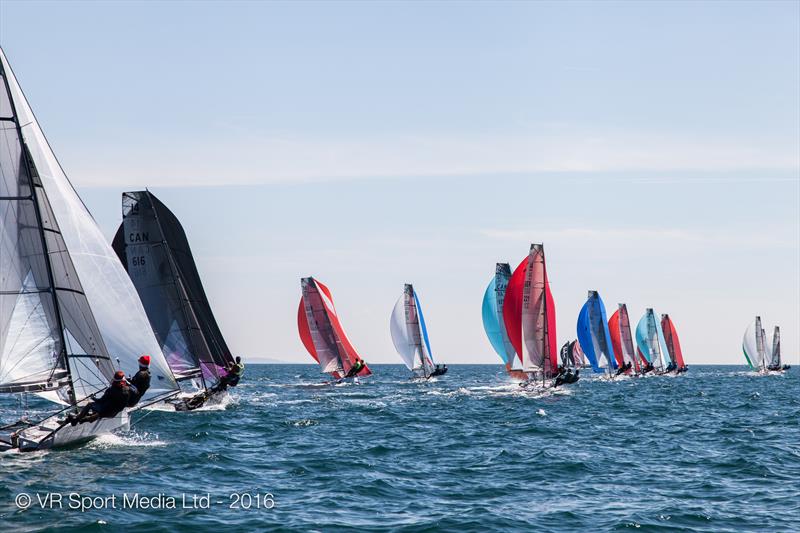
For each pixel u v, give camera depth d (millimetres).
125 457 91188
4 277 88750
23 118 95375
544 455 104500
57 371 90750
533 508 72625
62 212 101250
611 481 87062
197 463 90062
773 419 166500
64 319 92438
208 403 167125
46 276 90562
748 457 104812
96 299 104188
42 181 98250
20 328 89250
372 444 113375
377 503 73125
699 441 123688
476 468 94062
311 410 170750
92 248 103875
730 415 176875
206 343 169375
